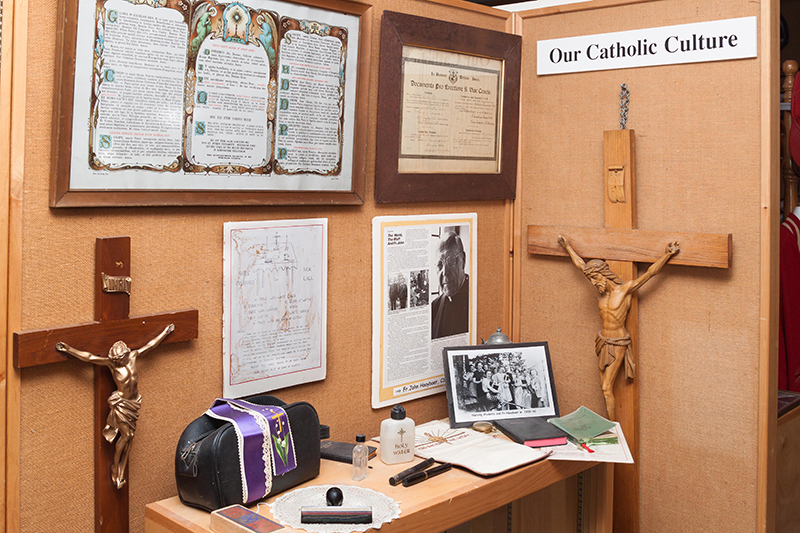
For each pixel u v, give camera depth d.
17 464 1.23
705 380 1.77
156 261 1.40
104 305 1.30
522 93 2.08
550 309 2.07
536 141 2.06
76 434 1.31
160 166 1.35
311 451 1.43
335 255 1.71
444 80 1.87
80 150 1.25
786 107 2.36
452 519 1.39
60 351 1.24
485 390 1.84
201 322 1.47
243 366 1.54
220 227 1.49
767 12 1.62
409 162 1.83
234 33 1.42
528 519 1.93
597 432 1.70
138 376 1.38
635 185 1.87
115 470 1.32
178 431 1.45
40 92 1.21
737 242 1.70
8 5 1.17
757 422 1.68
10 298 1.20
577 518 1.83
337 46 1.60
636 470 1.89
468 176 1.97
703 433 1.78
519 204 2.12
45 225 1.24
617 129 1.89
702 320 1.77
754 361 1.68
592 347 1.99
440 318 1.96
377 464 1.55
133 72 1.29
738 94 1.68
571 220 2.01
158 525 1.31
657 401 1.86
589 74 1.93
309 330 1.65
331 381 1.73
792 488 1.96
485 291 2.10
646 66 1.82
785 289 2.26
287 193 1.56
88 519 1.34
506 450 1.62
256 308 1.55
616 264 1.89
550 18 1.99
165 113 1.34
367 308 1.79
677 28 1.76
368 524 1.23
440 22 1.81
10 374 1.21
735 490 1.73
